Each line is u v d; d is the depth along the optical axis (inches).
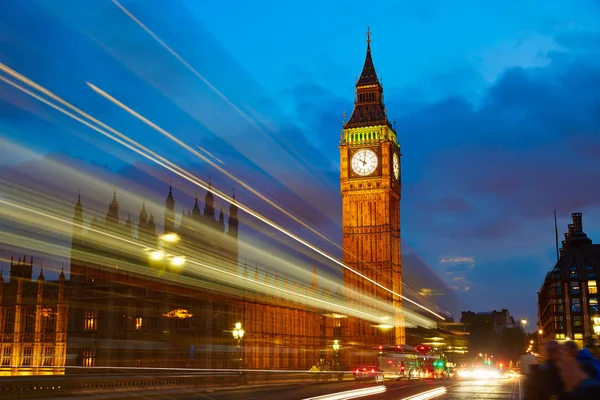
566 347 621.6
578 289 6830.7
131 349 3668.8
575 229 7313.0
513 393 1852.9
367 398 1601.9
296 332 4950.8
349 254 7047.2
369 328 6752.0
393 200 7411.4
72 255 3850.9
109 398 1759.4
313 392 1931.6
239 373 2677.2
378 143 7145.7
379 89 7416.3
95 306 3791.8
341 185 7190.0
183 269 3794.3
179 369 3368.6
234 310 3924.7
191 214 4099.4
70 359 3750.0
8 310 4242.1
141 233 3875.5
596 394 595.8
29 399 1713.8
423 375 3900.1
